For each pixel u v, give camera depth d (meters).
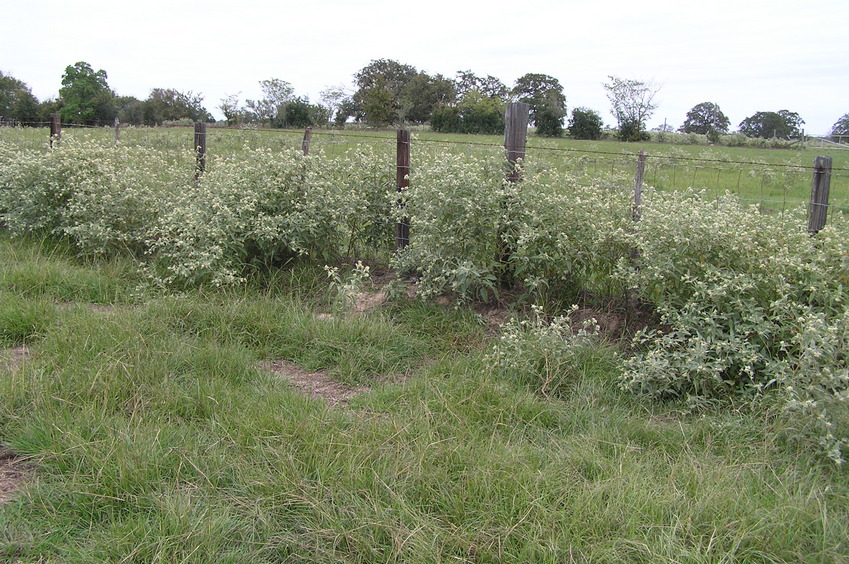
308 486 2.99
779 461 3.36
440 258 5.55
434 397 4.02
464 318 5.36
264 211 6.61
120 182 7.25
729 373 4.14
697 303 4.31
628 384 4.09
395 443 3.39
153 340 4.62
